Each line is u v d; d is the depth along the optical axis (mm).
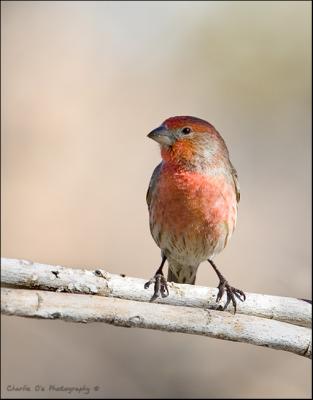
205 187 9625
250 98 15148
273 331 8070
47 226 14414
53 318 7223
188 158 9641
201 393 12492
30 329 12742
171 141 9711
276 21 15156
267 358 12773
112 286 7551
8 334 12641
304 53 14961
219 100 15320
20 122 15289
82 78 15852
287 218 14586
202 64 15578
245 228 14477
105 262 14258
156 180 9945
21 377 12359
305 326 8391
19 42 16062
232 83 15234
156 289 7914
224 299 8250
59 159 15070
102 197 14812
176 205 9664
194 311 7887
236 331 7969
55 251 14219
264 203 14734
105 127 15484
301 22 15039
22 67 15844
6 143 15047
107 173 15094
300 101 15039
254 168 15016
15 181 14727
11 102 15461
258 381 12602
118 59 16109
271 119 15141
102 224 14609
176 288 8141
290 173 14977
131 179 15070
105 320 7453
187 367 12719
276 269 14039
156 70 15883
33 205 14531
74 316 7285
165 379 12602
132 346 12805
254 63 15141
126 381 12469
